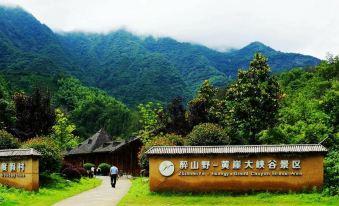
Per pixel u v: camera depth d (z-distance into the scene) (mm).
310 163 29016
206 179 29594
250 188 29266
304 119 46125
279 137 43156
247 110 48781
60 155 38594
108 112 132875
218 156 29703
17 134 51031
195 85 193375
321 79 62969
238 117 49344
